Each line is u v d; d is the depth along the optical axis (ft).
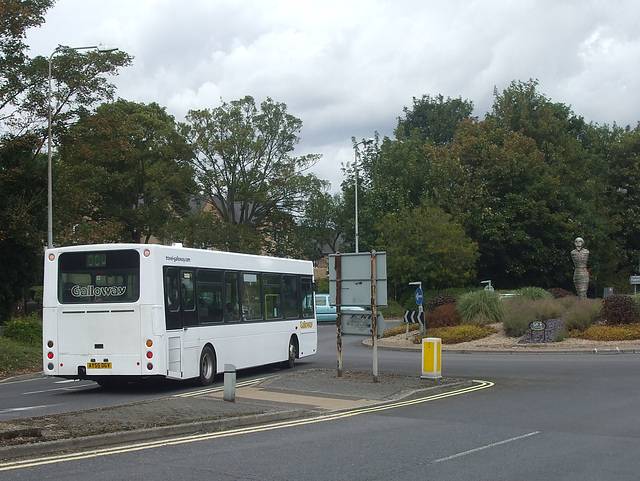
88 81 111.34
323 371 59.16
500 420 37.83
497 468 26.43
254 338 61.67
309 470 25.95
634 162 200.23
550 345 83.20
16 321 87.15
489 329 93.40
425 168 183.73
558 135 192.13
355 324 54.80
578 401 44.27
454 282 149.89
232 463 27.02
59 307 50.44
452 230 146.51
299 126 186.39
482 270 179.42
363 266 54.03
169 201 169.89
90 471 25.29
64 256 50.83
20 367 72.69
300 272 71.26
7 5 96.37
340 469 26.17
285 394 46.88
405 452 29.40
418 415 39.78
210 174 179.11
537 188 169.27
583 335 85.81
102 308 49.60
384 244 153.17
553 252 170.71
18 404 45.19
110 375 49.14
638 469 26.27
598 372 59.62
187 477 24.59
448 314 101.81
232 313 58.80
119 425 33.14
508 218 166.71
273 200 187.21
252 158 181.47
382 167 188.65
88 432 31.12
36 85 107.34
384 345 97.50
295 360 76.33
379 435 33.42
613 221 192.65
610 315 89.20
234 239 169.27
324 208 224.12
